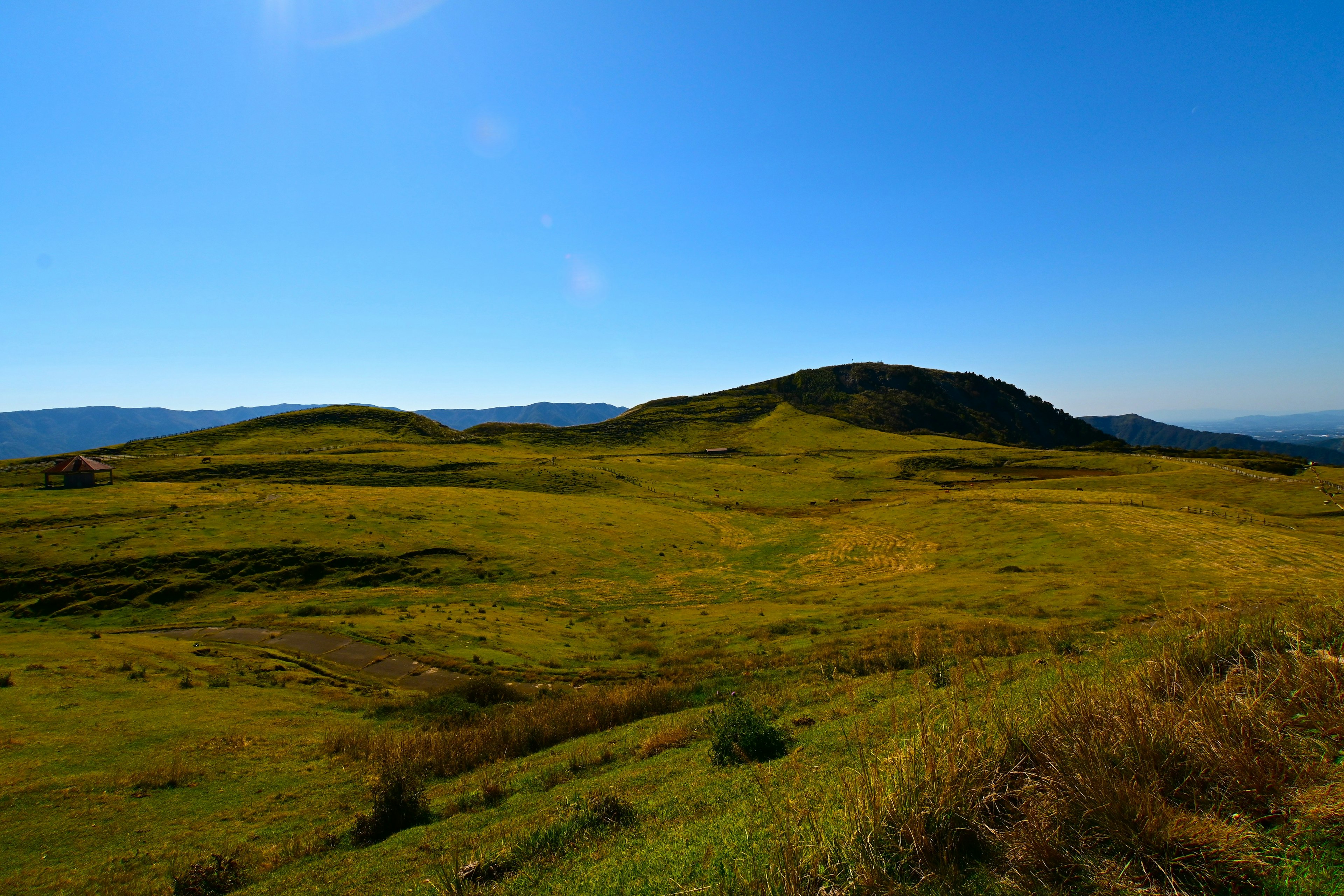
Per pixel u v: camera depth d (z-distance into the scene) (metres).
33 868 10.98
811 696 15.45
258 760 16.77
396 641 30.89
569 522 68.81
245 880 10.04
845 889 4.12
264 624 35.09
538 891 5.95
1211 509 70.25
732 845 5.36
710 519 81.19
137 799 14.09
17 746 17.06
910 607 34.84
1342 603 8.23
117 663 26.36
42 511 58.59
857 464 139.75
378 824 11.25
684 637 33.25
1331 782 4.24
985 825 4.46
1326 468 112.88
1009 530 61.91
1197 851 3.86
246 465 92.69
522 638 33.03
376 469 95.69
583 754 14.02
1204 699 5.27
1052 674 9.74
